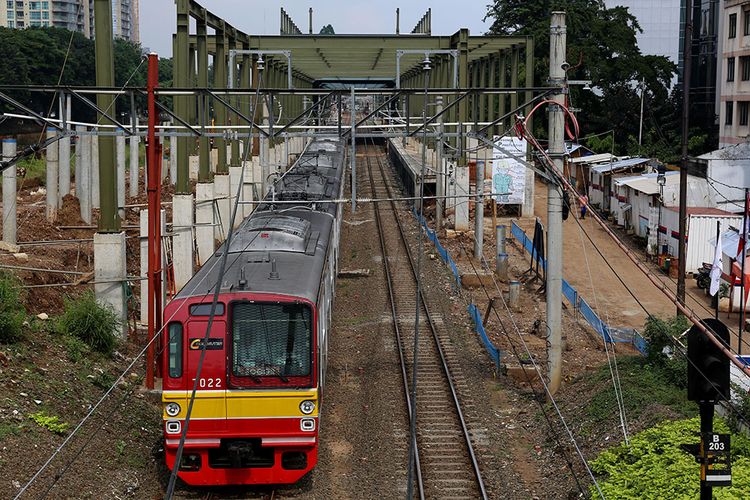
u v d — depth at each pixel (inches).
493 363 771.4
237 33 1250.6
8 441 460.1
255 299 481.7
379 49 1341.0
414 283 1090.1
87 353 655.8
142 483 498.0
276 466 490.0
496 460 553.3
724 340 371.2
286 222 677.3
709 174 1309.1
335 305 989.8
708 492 339.6
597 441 551.5
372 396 681.0
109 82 743.7
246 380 479.8
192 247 904.9
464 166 1368.1
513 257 1253.7
